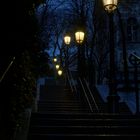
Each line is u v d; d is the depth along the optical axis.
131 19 32.78
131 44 32.94
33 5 7.31
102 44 28.25
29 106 9.78
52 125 9.17
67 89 18.98
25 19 6.60
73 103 14.87
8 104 7.00
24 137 7.54
